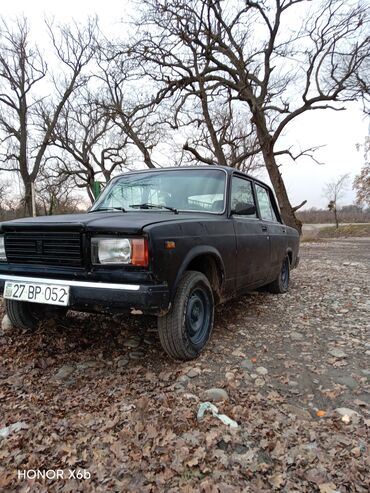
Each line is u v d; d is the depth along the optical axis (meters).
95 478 1.71
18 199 27.86
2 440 1.97
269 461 1.81
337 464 1.79
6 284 2.84
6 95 23.95
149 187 3.91
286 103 16.81
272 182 18.11
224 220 3.51
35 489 1.64
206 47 15.97
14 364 2.95
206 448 1.89
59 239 2.68
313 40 15.57
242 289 3.94
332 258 11.45
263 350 3.23
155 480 1.68
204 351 3.16
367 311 4.53
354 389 2.54
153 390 2.52
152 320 3.88
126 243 2.48
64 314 3.88
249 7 15.38
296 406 2.32
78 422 2.14
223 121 21.11
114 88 19.89
